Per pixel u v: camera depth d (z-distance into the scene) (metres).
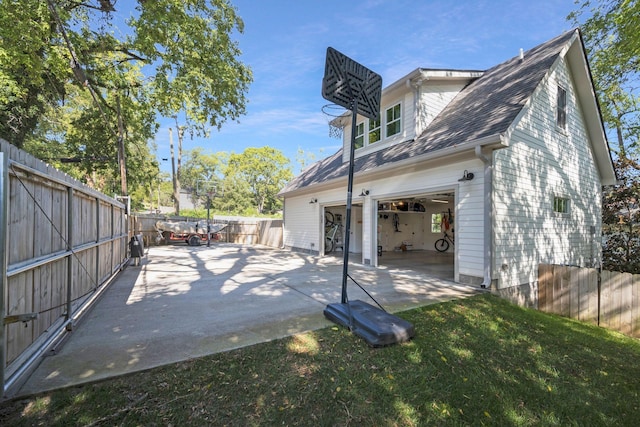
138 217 14.54
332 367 2.74
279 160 48.28
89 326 3.66
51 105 12.15
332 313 3.86
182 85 10.07
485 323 4.05
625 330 5.16
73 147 15.30
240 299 4.99
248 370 2.63
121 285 6.10
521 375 2.82
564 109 7.95
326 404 2.26
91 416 2.00
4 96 9.11
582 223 8.53
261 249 14.62
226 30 10.89
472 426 2.12
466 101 8.04
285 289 5.77
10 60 8.03
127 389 2.30
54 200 3.17
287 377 2.55
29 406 2.07
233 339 3.24
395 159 7.63
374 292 5.56
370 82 4.38
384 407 2.27
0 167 2.02
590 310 5.68
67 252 3.41
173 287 5.92
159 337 3.30
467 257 6.16
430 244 14.99
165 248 14.46
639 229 8.98
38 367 2.58
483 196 5.84
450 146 6.03
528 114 6.70
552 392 2.59
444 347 3.24
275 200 49.12
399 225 14.91
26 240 2.55
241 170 46.84
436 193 7.14
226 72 10.83
